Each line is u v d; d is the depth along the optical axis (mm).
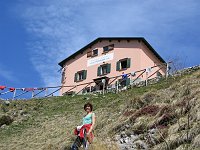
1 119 30469
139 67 44969
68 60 52375
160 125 18203
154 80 32625
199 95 18469
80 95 36719
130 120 20422
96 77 47719
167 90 23281
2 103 35625
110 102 29781
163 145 15727
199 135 14562
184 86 21906
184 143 15008
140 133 18656
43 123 29531
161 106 20359
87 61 49875
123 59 46281
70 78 50812
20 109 34469
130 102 23938
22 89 40562
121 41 47562
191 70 30266
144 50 46500
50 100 36875
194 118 16453
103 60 48094
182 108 18250
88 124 14227
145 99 23172
